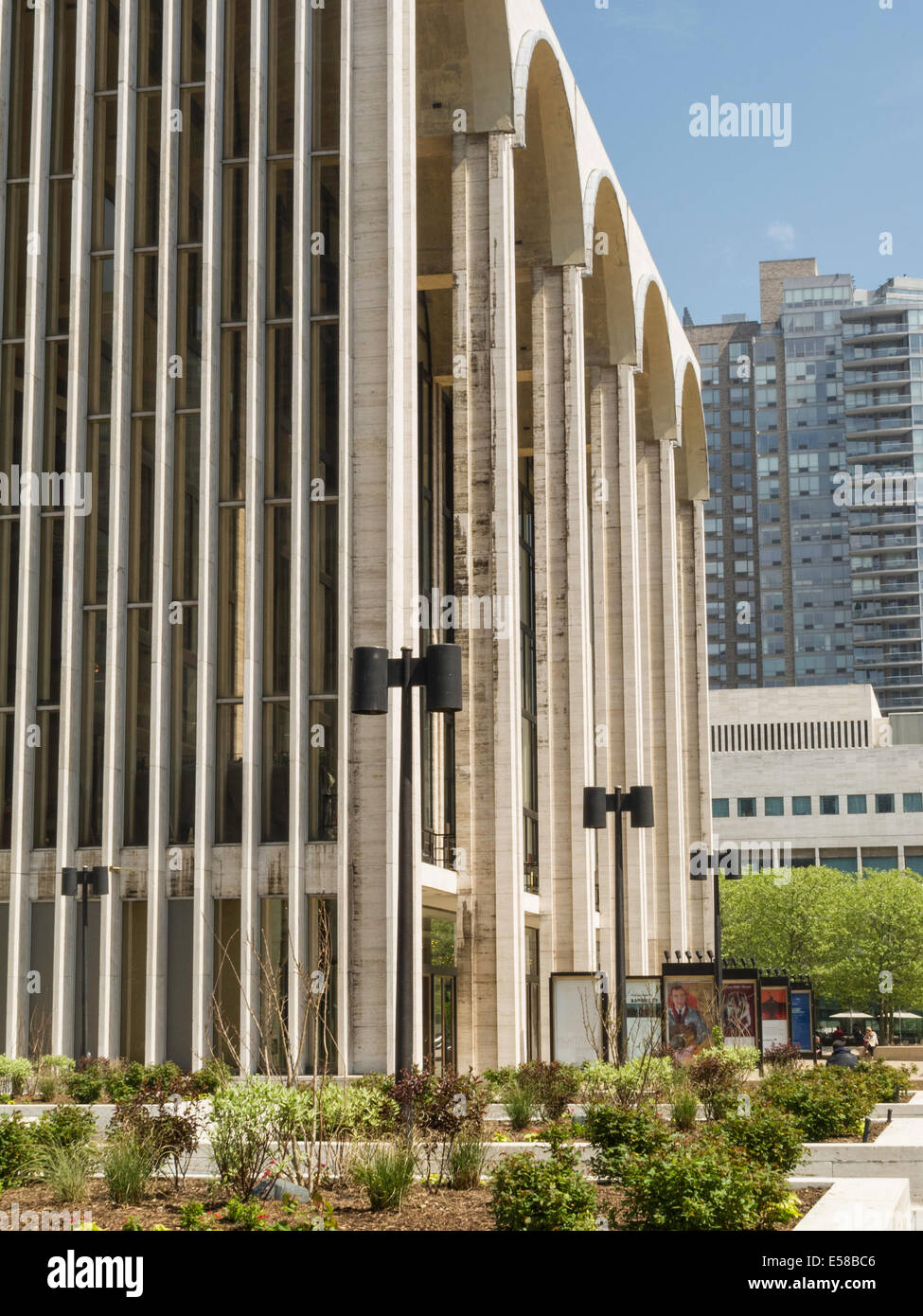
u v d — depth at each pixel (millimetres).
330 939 28781
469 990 34438
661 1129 14484
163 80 32312
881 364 169750
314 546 30312
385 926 28391
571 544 42375
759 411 172375
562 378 43125
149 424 31703
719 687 168000
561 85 41656
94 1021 29812
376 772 29016
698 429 65562
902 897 79938
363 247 30812
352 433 30250
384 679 16938
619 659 49656
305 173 31203
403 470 30578
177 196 32156
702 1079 22578
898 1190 13719
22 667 31016
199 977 28844
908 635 163250
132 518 31391
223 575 30719
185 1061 29000
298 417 30391
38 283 32375
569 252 43406
